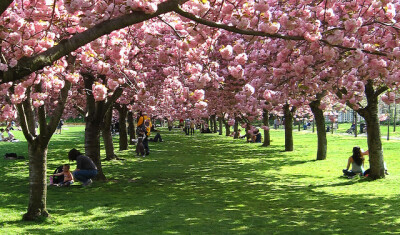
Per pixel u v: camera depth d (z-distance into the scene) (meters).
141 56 13.49
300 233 7.64
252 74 10.55
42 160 8.85
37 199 8.78
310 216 9.16
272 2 8.95
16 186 13.23
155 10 4.87
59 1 6.96
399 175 14.70
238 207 10.22
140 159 22.19
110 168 18.34
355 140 34.69
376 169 14.16
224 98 15.00
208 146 31.97
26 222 8.51
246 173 16.81
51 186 13.51
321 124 20.77
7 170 17.23
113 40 7.48
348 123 74.12
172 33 11.52
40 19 6.64
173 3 5.12
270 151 26.67
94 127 14.74
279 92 10.09
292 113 26.16
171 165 19.70
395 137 37.41
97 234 7.49
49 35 7.10
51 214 9.28
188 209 9.93
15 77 4.39
